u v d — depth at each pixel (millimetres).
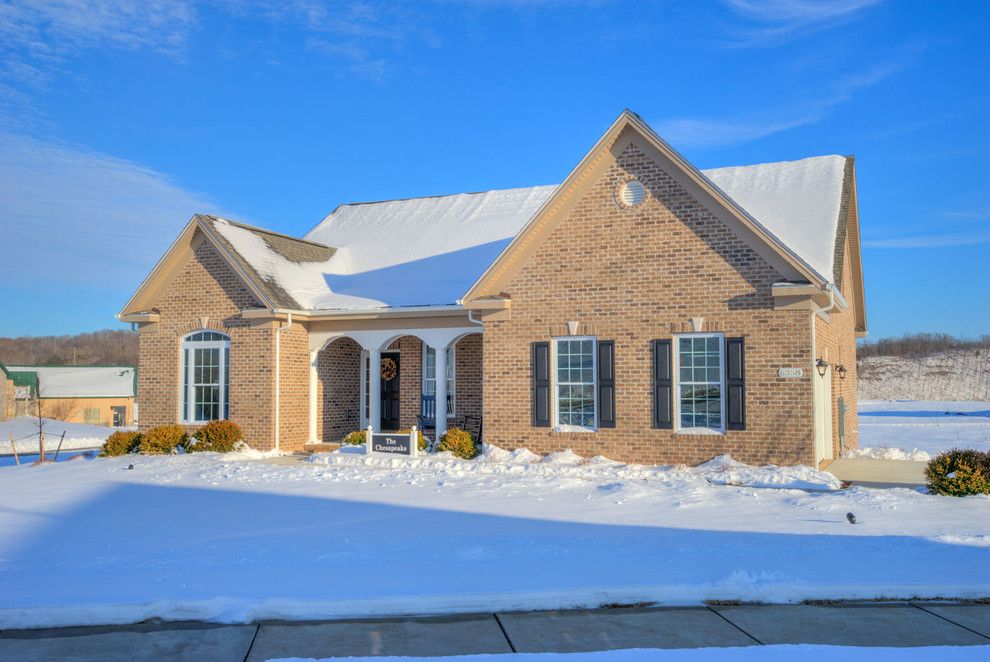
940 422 52219
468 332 22922
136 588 9211
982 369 106125
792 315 18188
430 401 25375
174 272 24734
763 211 22266
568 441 20234
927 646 7168
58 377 67188
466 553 10828
